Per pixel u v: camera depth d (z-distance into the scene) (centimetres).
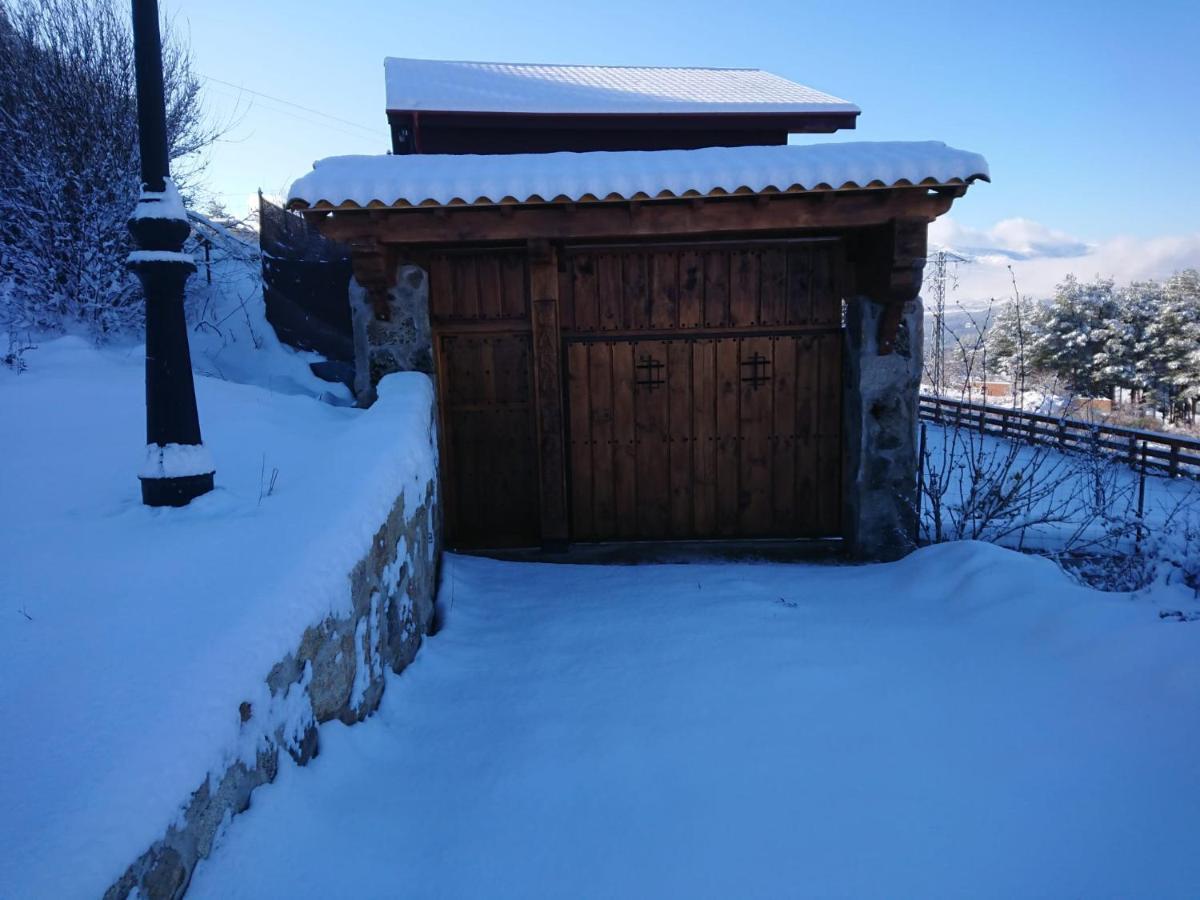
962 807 251
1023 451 1164
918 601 455
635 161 513
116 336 675
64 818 138
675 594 490
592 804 258
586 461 633
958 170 479
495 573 561
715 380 626
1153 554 454
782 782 270
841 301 614
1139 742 279
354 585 287
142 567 247
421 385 541
